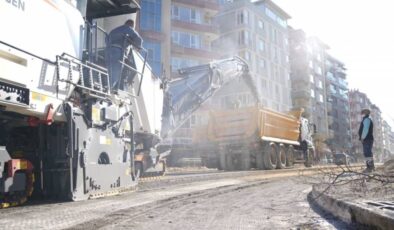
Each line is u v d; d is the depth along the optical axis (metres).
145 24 42.03
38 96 6.55
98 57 9.26
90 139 7.71
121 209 6.31
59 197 7.28
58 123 7.34
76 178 7.26
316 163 24.56
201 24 47.91
